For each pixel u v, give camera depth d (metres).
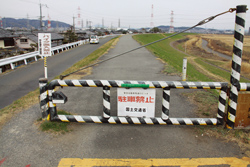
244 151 3.27
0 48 20.31
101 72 10.04
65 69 12.40
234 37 3.57
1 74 11.07
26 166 2.92
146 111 3.89
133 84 3.71
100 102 5.48
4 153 3.19
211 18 3.61
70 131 3.84
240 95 3.71
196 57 37.72
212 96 5.77
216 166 2.93
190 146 3.40
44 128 3.87
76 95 6.08
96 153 3.21
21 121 4.21
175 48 53.56
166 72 9.77
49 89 3.97
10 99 6.82
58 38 32.91
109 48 24.17
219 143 3.48
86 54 20.56
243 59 33.28
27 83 9.02
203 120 3.86
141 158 3.09
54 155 3.15
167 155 3.17
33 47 25.00
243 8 3.40
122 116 3.98
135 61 13.49
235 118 3.79
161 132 3.83
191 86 3.70
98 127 4.00
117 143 3.47
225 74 22.61
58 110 4.68
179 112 4.71
